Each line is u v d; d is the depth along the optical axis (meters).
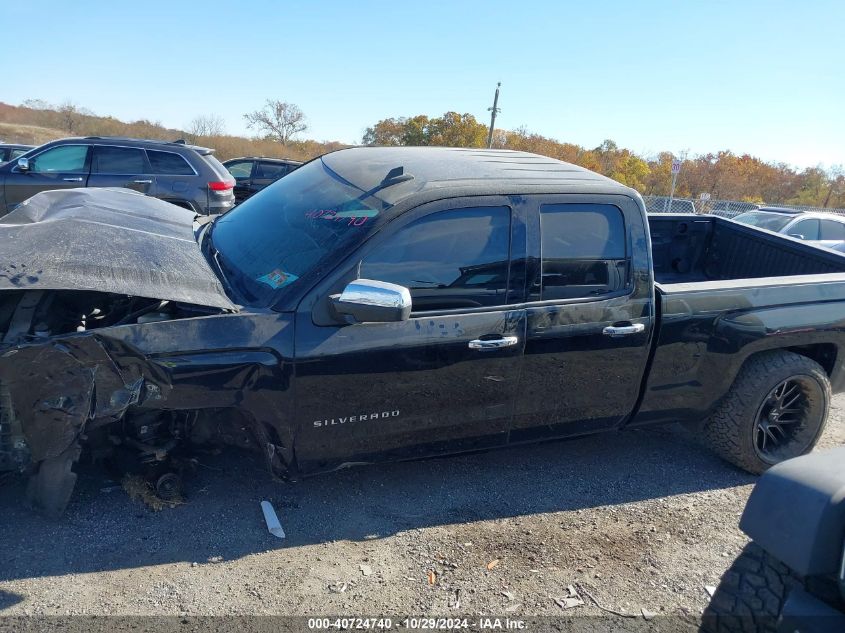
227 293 3.11
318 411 3.04
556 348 3.43
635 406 3.82
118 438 3.18
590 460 4.25
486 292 3.28
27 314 2.82
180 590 2.75
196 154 9.89
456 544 3.24
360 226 3.10
